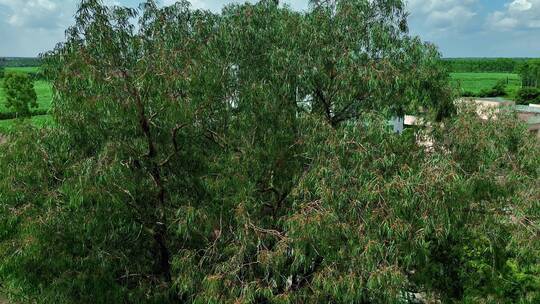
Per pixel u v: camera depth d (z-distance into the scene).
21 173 9.39
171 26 10.88
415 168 9.61
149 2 10.98
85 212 9.45
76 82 8.73
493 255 11.88
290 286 9.73
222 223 10.58
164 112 9.57
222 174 10.53
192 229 10.19
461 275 12.54
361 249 8.69
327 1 12.17
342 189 8.88
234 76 11.62
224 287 9.01
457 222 10.48
